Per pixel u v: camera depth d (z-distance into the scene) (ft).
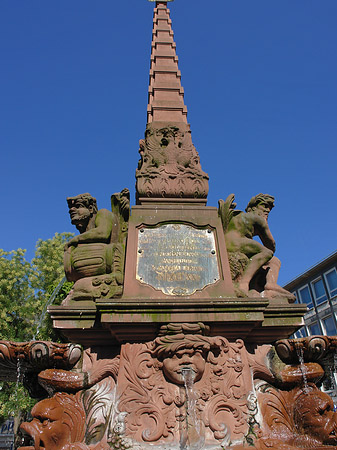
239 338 13.35
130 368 12.37
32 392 14.94
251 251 16.30
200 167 19.33
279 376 13.14
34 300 70.49
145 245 15.20
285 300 15.14
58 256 74.79
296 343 13.38
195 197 18.12
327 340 13.44
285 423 12.36
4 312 66.59
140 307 12.80
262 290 16.26
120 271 15.28
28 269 73.46
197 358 12.29
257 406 12.30
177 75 25.29
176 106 22.90
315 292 82.23
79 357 13.10
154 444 11.14
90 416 11.92
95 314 13.42
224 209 17.28
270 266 16.56
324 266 80.33
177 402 11.77
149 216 16.03
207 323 13.00
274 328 13.99
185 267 14.80
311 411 12.07
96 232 16.15
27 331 67.46
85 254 15.40
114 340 13.51
